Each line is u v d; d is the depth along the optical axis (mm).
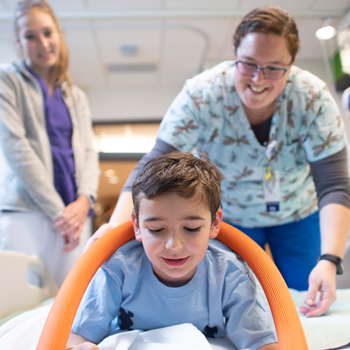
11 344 717
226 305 759
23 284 1146
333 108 1098
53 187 1425
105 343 677
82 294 655
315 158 1105
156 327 781
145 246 643
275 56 933
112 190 6570
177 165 665
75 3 2832
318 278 898
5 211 1380
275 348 669
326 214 1008
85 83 4285
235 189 1232
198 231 635
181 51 3633
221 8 2941
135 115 4367
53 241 1458
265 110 1107
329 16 2961
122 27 3133
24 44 1455
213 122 1137
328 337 706
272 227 1327
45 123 1503
